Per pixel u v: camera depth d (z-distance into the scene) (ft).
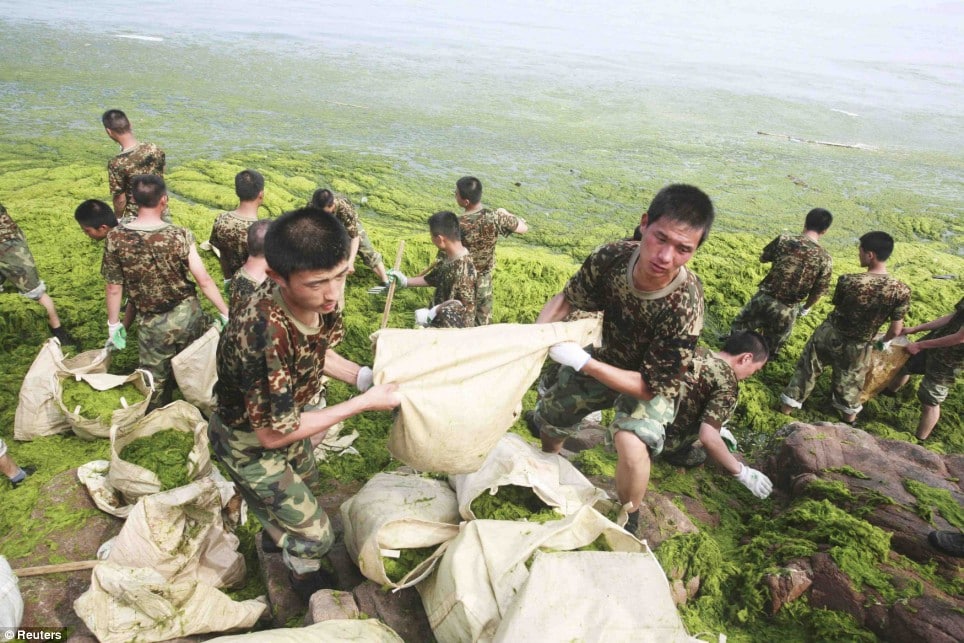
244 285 14.90
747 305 21.15
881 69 104.73
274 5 122.01
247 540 12.39
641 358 11.32
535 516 10.55
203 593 9.60
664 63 90.38
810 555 11.39
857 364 18.31
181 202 29.68
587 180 40.37
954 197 42.70
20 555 11.14
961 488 13.65
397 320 22.43
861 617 10.33
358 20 109.60
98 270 23.44
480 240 20.07
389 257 26.14
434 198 35.12
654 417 11.35
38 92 48.83
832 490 13.15
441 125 50.55
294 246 7.79
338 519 12.64
